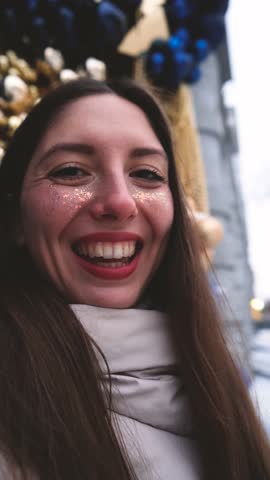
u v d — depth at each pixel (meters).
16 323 0.52
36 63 1.15
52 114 0.59
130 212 0.55
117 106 0.60
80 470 0.43
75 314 0.54
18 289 0.57
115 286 0.59
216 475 0.57
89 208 0.56
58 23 1.12
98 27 1.15
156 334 0.60
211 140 2.12
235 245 2.42
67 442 0.44
